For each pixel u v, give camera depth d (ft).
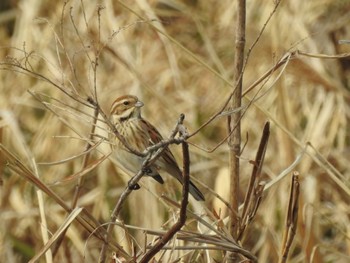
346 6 47.50
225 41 48.42
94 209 42.42
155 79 47.29
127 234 26.20
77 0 47.85
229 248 25.64
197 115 45.55
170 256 26.91
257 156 26.58
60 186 43.78
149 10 46.80
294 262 38.32
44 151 44.93
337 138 45.06
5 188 42.78
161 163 29.45
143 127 30.94
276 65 26.81
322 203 42.11
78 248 38.32
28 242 42.55
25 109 47.24
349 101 44.83
